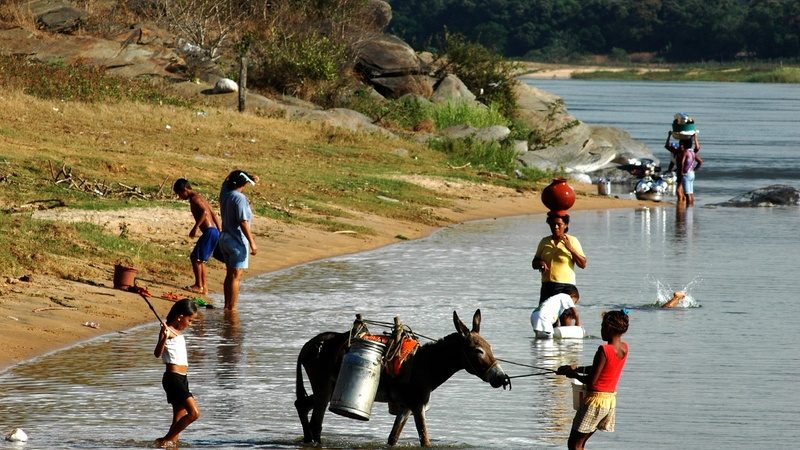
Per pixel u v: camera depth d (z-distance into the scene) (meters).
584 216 89.75
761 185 117.44
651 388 36.00
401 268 60.31
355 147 105.75
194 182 75.69
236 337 42.44
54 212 59.38
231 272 47.44
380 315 47.12
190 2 136.88
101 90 105.12
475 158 111.44
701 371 38.34
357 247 67.00
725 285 57.06
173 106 107.69
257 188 77.38
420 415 28.95
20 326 40.88
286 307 48.56
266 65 132.88
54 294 45.31
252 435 30.28
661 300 52.34
